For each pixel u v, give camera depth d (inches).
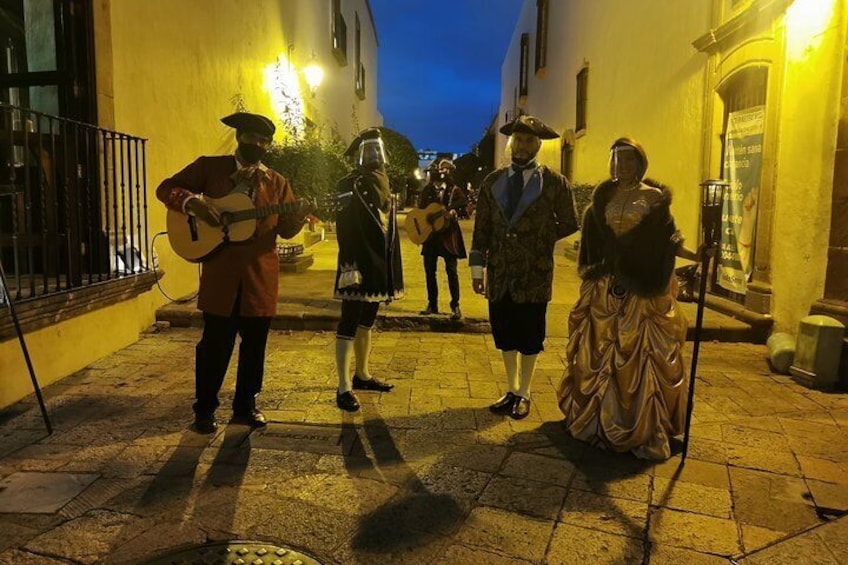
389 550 97.4
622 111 416.8
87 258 204.1
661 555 96.8
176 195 132.0
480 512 108.8
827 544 98.8
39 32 204.5
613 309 135.3
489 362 203.5
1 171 200.8
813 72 209.3
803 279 213.8
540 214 149.1
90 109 203.8
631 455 132.3
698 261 132.0
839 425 150.7
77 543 97.4
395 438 140.2
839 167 197.6
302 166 365.1
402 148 772.0
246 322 143.6
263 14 393.7
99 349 197.9
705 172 286.2
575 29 574.6
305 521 105.1
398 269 165.6
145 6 236.5
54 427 143.2
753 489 117.8
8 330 153.4
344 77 775.7
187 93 277.3
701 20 292.0
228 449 132.6
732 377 190.9
